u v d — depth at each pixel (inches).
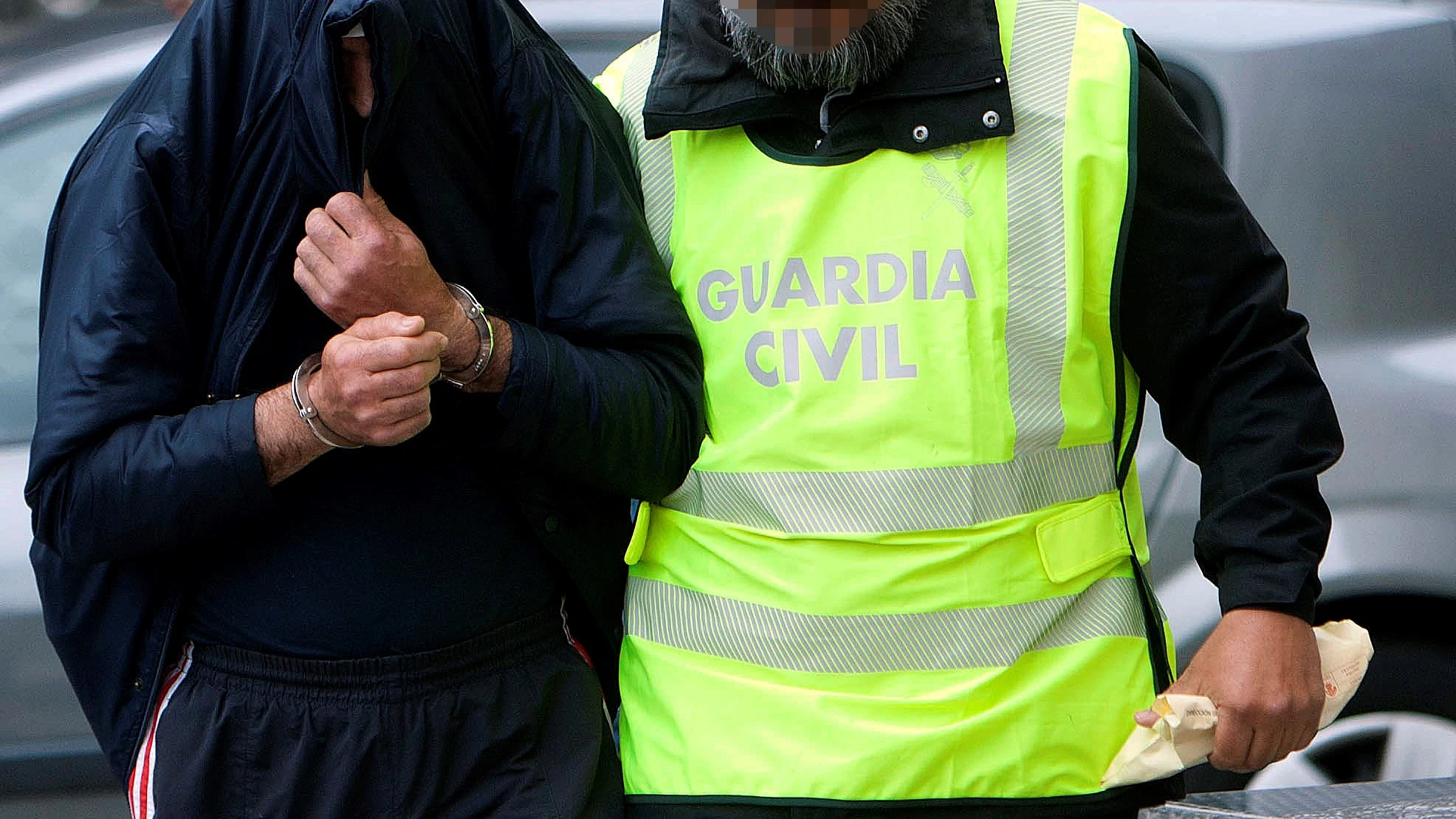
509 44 164.9
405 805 160.2
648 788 170.7
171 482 148.0
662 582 177.0
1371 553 261.9
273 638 159.3
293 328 158.4
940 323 163.2
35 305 264.8
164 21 284.7
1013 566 164.4
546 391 155.7
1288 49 271.0
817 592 164.1
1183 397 175.9
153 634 161.9
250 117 154.9
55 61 278.7
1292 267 265.7
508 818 163.5
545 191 163.9
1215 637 164.9
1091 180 164.4
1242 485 166.6
